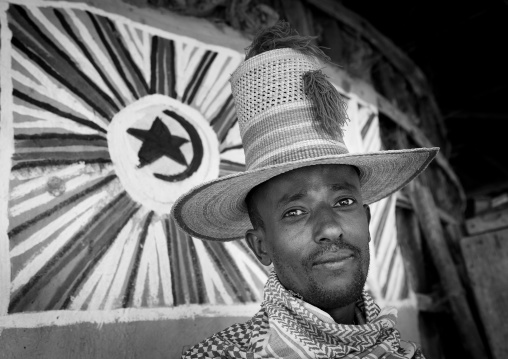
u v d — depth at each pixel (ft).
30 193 4.03
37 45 4.42
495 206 15.52
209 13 6.02
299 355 3.08
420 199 9.15
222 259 5.23
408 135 9.95
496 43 13.16
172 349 4.55
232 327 3.68
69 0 4.76
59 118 4.39
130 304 4.40
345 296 3.13
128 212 4.63
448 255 8.93
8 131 4.03
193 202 3.58
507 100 15.83
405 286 7.84
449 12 11.60
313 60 3.68
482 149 19.01
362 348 3.20
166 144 5.12
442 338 8.87
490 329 8.11
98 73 4.79
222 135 5.66
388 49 9.64
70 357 3.90
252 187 3.57
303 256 3.18
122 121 4.84
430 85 13.34
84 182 4.39
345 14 8.46
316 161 3.07
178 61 5.53
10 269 3.76
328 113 3.34
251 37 6.46
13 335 3.63
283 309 3.30
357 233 3.25
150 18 5.40
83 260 4.21
